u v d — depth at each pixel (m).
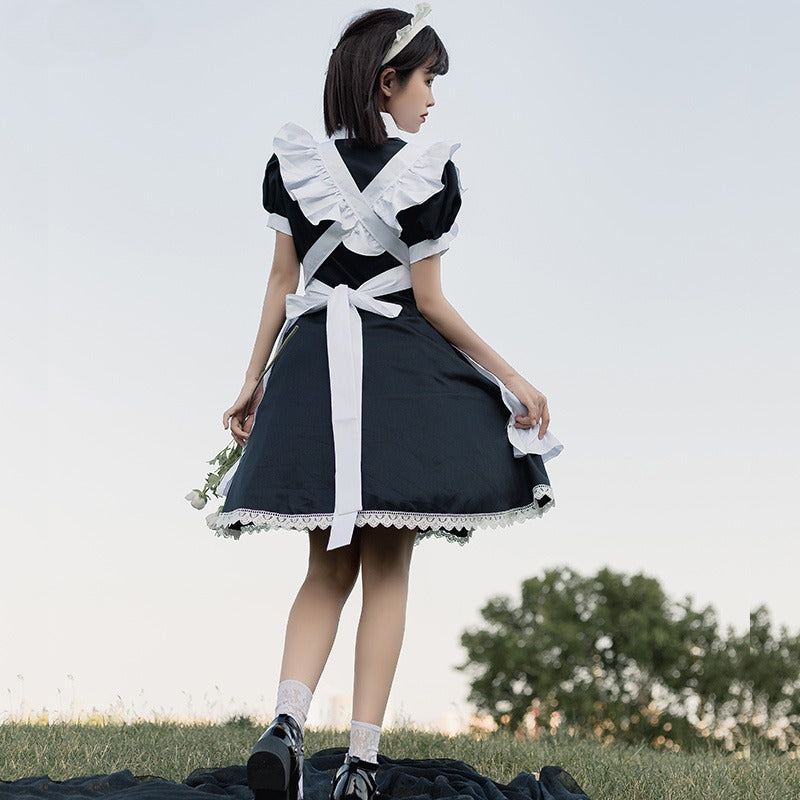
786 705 26.56
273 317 2.86
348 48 2.79
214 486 2.94
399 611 2.62
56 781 3.01
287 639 2.60
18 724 4.89
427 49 2.83
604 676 27.33
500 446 2.65
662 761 4.39
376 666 2.57
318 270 2.76
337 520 2.45
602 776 3.79
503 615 28.33
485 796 2.97
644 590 27.67
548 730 5.74
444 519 2.50
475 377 2.68
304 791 2.87
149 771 3.66
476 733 5.52
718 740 25.83
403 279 2.71
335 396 2.57
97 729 4.75
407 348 2.64
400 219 2.65
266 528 2.67
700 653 27.25
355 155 2.74
